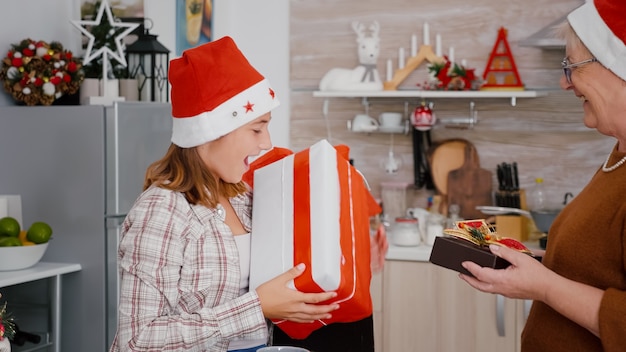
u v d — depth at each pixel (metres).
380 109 4.09
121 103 2.99
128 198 3.04
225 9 4.24
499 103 3.95
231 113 1.59
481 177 3.92
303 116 4.19
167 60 3.63
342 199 1.59
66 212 3.04
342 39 4.11
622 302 1.50
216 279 1.58
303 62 4.17
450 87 3.77
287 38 4.19
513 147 3.95
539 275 1.58
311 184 1.57
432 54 3.95
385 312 3.54
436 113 4.04
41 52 3.15
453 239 1.75
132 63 3.51
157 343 1.47
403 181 4.08
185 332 1.48
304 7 4.15
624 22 1.52
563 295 1.56
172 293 1.53
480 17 3.93
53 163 3.06
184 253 1.55
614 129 1.59
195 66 1.59
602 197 1.60
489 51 3.93
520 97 3.90
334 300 1.52
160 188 1.58
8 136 3.12
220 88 1.59
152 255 1.51
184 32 3.97
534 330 1.75
